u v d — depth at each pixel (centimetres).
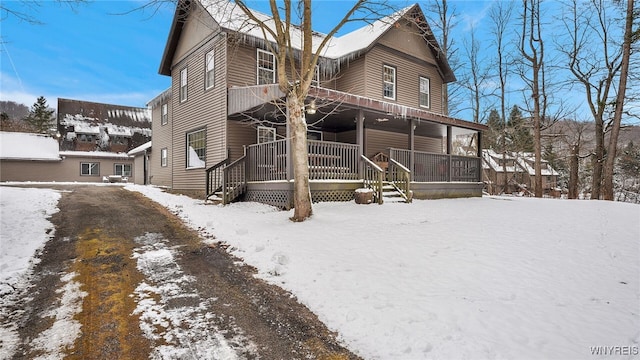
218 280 438
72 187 1506
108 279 432
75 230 665
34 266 470
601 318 332
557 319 328
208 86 1316
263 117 1215
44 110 4947
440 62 1777
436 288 396
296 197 743
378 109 1069
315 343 299
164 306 363
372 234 623
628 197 2653
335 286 403
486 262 482
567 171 3475
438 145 1833
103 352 279
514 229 693
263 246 552
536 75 1889
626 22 1559
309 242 568
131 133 2898
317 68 1455
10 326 317
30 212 780
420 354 275
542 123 2141
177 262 503
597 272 453
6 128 4416
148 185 1848
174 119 1591
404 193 1103
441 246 556
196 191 1361
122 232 665
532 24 1900
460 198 1352
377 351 283
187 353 280
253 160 1066
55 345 288
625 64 1562
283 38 727
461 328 310
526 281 418
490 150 3325
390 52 1548
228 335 309
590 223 775
